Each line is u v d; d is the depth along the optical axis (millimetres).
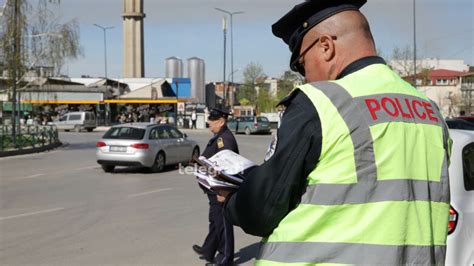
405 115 1678
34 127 29312
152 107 61969
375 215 1559
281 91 62812
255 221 1643
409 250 1581
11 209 9711
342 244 1549
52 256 6457
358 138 1581
